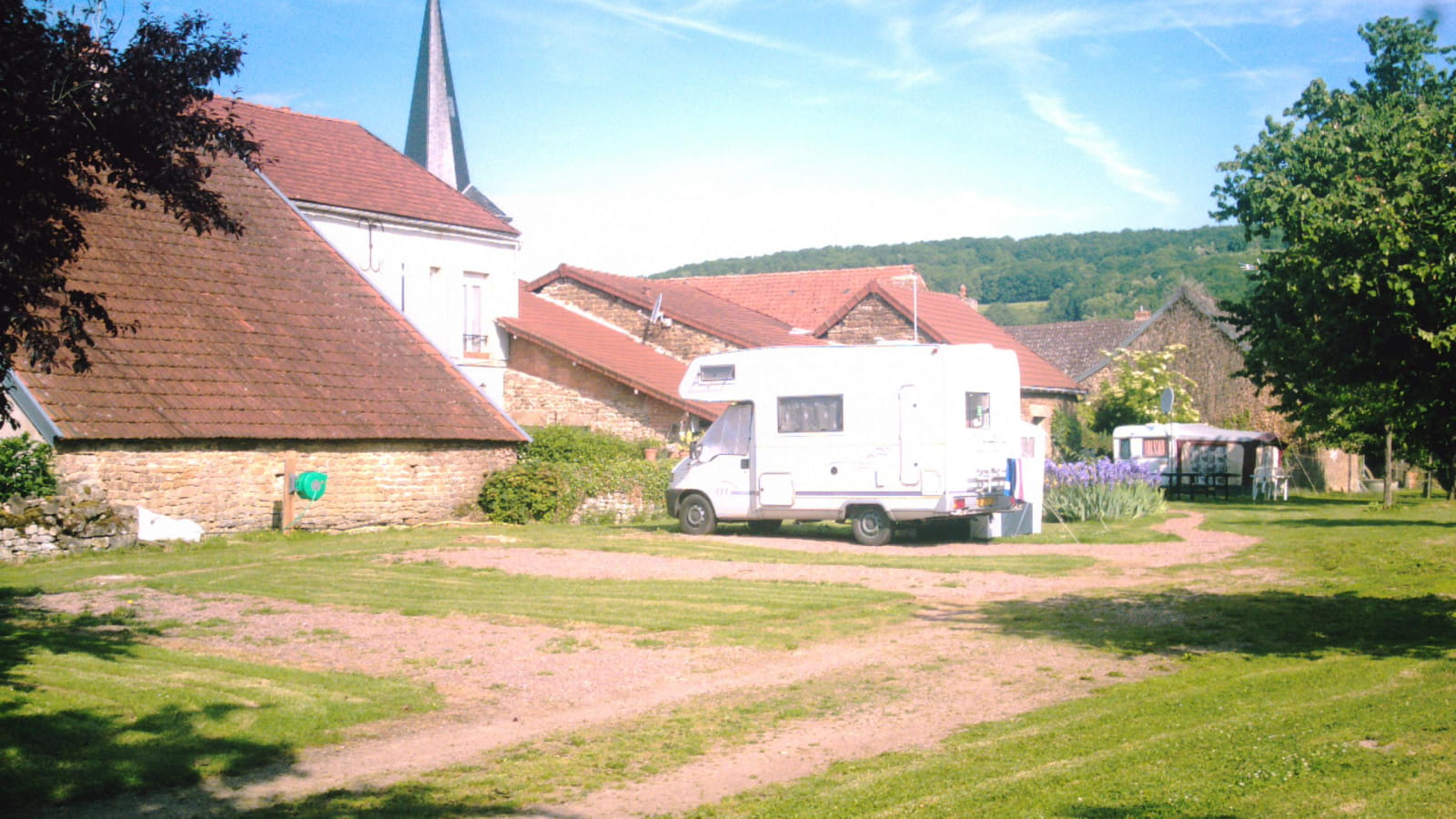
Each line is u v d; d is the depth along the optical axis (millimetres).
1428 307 8812
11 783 6758
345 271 24906
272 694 8859
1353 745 6723
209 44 8891
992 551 18328
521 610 12695
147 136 8555
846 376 19531
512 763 7336
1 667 9352
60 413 17219
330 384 21562
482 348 31391
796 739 7805
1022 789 6195
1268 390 44344
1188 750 6793
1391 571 15492
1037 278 114375
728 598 13508
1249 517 25422
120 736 7656
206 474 18938
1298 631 11164
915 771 6789
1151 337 47406
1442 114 11227
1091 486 24359
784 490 19938
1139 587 14430
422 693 9125
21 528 16156
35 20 7781
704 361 20656
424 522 22125
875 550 18547
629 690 9312
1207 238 117062
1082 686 9047
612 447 27594
